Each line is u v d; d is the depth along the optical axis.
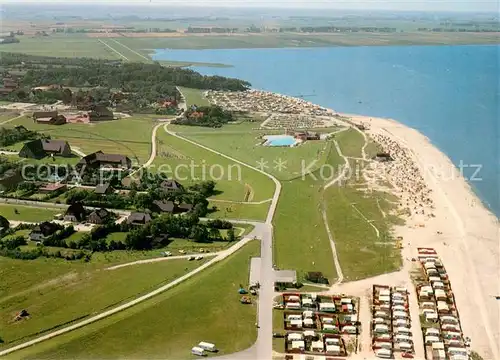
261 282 175.88
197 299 163.75
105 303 161.12
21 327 149.50
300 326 153.25
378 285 176.38
